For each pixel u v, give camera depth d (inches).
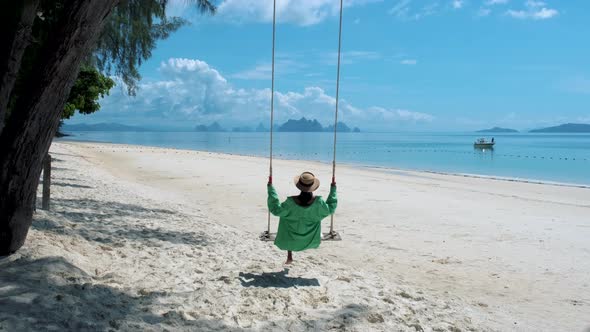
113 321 158.1
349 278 263.1
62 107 206.4
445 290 270.8
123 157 1553.9
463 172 1449.3
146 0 619.8
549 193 870.4
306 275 262.8
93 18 198.1
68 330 145.6
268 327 177.3
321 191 769.6
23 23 230.1
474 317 215.2
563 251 380.5
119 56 774.5
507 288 279.3
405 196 727.7
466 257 355.3
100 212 414.3
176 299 196.2
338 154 2768.2
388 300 223.3
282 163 1542.8
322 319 190.4
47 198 372.5
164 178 918.4
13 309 150.1
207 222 442.9
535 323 216.5
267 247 350.0
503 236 437.1
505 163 1959.9
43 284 177.2
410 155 2694.4
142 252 280.8
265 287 230.4
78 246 257.4
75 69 202.5
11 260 199.3
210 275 246.7
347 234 432.1
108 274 219.1
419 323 195.5
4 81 228.4
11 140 199.3
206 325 171.6
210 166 1254.3
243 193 711.7
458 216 548.1
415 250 374.9
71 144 2319.1
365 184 905.5
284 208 230.5
